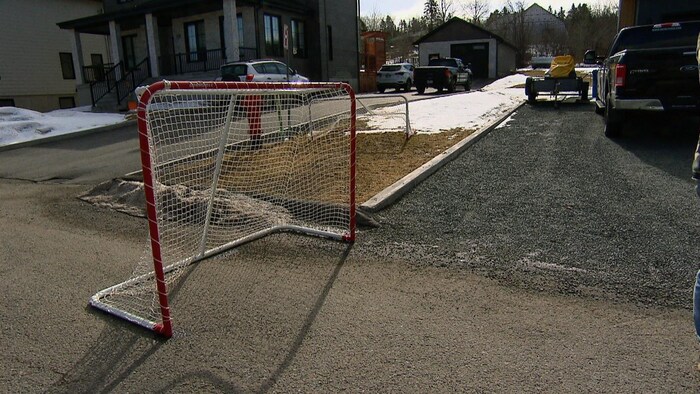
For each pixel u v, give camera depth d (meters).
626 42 8.77
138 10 20.12
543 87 12.71
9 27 22.11
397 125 9.92
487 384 2.35
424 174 6.15
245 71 14.73
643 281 3.29
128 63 24.00
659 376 2.36
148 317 3.10
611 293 3.16
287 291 3.42
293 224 4.74
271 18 21.23
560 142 7.92
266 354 2.68
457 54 37.72
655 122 9.54
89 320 3.11
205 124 4.62
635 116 8.07
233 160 6.18
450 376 2.42
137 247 4.43
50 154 10.38
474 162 6.88
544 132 8.85
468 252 3.93
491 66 36.66
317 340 2.79
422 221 4.70
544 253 3.82
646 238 4.00
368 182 5.93
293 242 4.35
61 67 24.55
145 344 2.81
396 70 26.02
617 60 7.43
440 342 2.72
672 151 6.99
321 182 5.93
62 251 4.38
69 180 7.65
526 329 2.81
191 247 4.24
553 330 2.79
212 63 20.75
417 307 3.12
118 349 2.77
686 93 6.98
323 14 23.77
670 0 10.29
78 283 3.69
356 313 3.08
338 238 4.36
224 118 4.34
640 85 7.16
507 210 4.88
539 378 2.38
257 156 6.34
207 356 2.68
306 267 3.81
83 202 6.08
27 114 14.91
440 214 4.87
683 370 2.40
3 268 4.02
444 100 14.40
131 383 2.46
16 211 5.83
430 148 7.63
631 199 5.00
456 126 9.56
